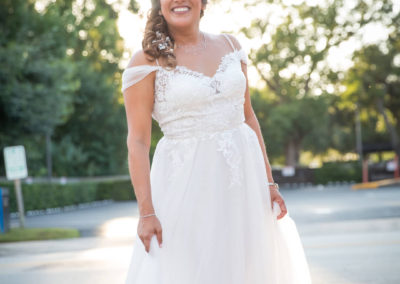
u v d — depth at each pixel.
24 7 22.91
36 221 17.70
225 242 2.45
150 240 2.41
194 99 2.44
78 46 41.16
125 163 41.81
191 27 2.50
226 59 2.53
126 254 8.09
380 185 32.44
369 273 5.79
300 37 43.62
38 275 6.59
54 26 23.94
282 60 44.16
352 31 43.44
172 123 2.50
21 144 23.55
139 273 2.45
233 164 2.48
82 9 41.03
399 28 43.81
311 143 54.72
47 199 24.94
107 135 40.09
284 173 40.53
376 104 49.44
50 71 22.62
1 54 21.12
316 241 8.54
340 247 7.78
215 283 2.42
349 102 49.34
